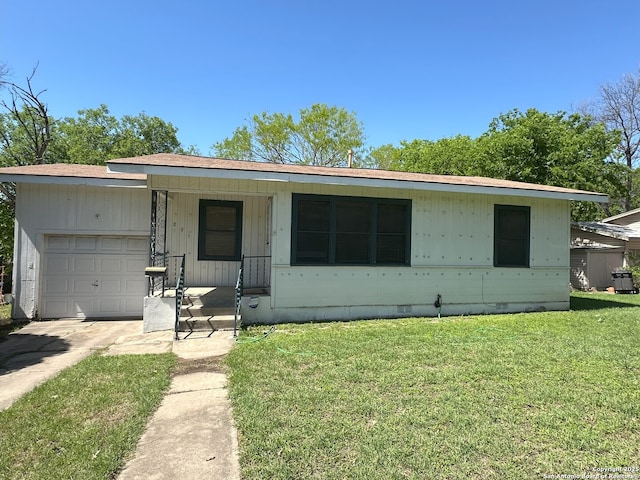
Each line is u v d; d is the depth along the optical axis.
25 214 8.69
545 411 3.38
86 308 9.02
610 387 3.96
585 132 20.41
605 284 16.84
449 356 5.08
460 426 3.08
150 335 6.65
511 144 20.25
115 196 9.02
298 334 6.50
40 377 4.64
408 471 2.48
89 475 2.45
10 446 2.84
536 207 9.53
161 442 2.92
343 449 2.74
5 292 13.85
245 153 28.94
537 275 9.48
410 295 8.51
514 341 5.95
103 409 3.52
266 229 9.13
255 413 3.35
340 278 8.06
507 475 2.44
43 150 19.12
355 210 8.25
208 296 7.55
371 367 4.62
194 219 8.91
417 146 31.20
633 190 29.48
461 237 8.91
